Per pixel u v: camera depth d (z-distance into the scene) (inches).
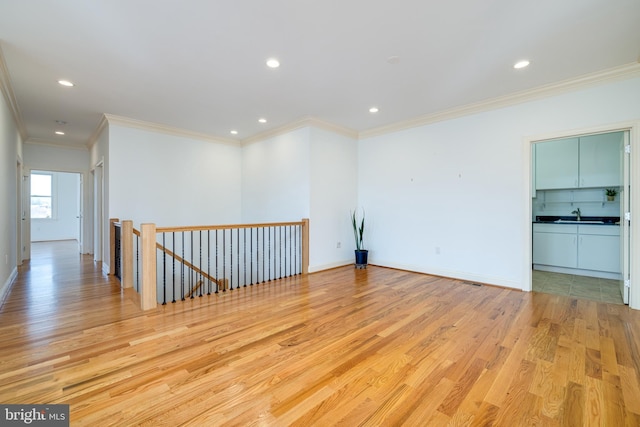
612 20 85.5
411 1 77.9
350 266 201.9
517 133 142.1
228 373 71.5
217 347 84.7
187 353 81.0
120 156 175.3
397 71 117.5
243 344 86.7
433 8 80.7
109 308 116.6
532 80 125.6
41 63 108.7
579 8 80.4
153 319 105.4
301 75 120.6
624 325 100.0
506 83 128.5
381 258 200.8
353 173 209.5
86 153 251.8
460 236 162.7
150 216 188.1
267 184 208.5
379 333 94.5
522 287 141.6
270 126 194.7
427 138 175.9
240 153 234.7
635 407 59.2
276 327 99.1
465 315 110.1
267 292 140.6
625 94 115.8
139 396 62.5
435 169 172.4
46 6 78.0
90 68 113.0
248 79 124.1
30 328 96.8
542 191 208.8
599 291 142.9
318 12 82.1
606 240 170.7
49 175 353.1
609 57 106.6
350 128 201.0
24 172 225.5
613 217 183.2
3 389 64.4
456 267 164.7
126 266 143.6
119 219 175.3
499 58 107.2
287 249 192.7
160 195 192.5
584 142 180.7
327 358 78.9
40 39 93.4
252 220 221.8
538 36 93.7
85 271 183.6
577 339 89.7
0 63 106.3
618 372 71.6
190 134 206.2
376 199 202.7
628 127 115.5
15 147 165.8
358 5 79.4
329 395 63.5
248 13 82.2
